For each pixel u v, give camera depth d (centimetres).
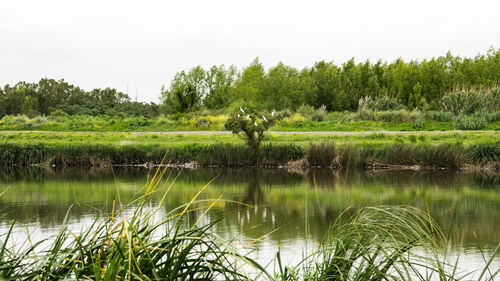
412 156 2262
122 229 270
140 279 236
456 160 2194
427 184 1670
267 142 2681
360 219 358
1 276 273
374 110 3884
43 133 3603
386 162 2278
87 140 3150
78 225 955
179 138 3138
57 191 1550
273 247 760
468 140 2514
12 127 4056
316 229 918
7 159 2628
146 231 288
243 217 1066
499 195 1389
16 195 1466
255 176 1997
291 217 1061
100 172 2231
